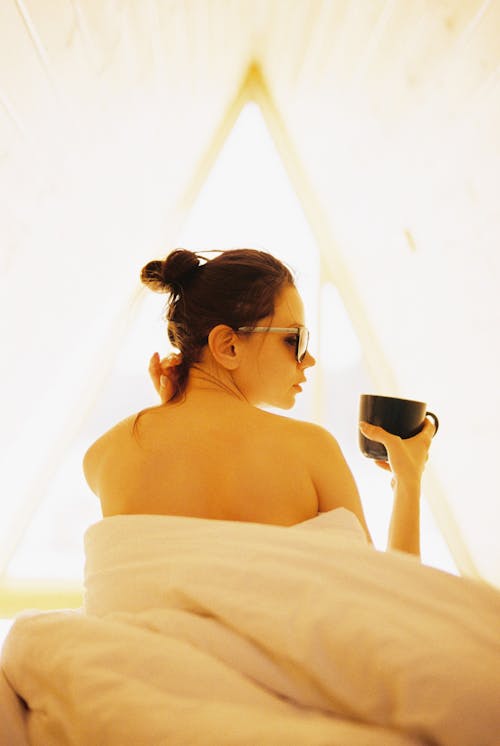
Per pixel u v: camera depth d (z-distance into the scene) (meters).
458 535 2.75
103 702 0.55
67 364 2.66
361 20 2.12
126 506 0.83
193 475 0.82
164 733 0.51
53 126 1.71
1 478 2.45
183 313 0.98
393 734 0.50
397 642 0.52
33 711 0.62
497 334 2.05
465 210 2.08
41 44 1.46
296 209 3.44
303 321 1.01
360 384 3.21
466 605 0.58
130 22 1.82
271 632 0.58
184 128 2.78
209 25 2.44
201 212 3.43
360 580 0.60
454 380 2.48
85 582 0.76
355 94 2.44
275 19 2.75
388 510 2.93
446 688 0.49
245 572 0.63
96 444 0.94
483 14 1.58
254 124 3.42
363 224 2.88
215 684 0.56
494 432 2.20
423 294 2.55
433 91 1.99
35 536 2.87
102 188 2.24
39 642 0.64
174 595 0.65
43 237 1.95
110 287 2.79
